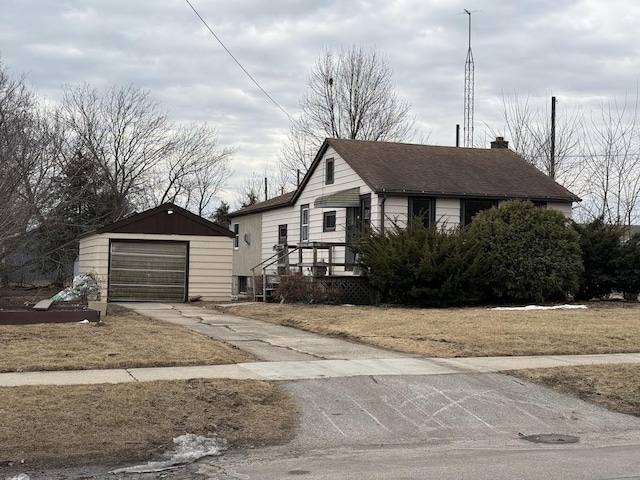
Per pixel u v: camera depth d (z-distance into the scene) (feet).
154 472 24.14
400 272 70.08
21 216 76.18
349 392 34.94
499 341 48.98
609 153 124.77
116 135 141.49
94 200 127.03
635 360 43.60
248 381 35.24
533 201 85.66
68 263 114.42
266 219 115.14
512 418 32.40
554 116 127.54
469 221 84.17
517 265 71.51
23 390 31.40
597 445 28.35
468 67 130.93
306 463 25.26
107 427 27.84
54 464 24.66
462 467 24.45
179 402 31.09
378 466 24.70
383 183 80.38
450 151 95.50
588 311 64.95
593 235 78.23
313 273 77.56
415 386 36.35
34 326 48.21
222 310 72.23
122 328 49.65
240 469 24.48
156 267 83.66
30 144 95.25
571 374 39.24
